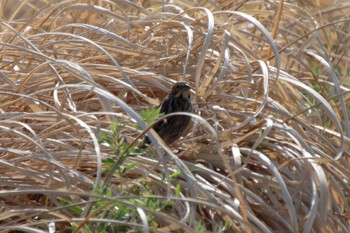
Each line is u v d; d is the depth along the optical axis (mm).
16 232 10203
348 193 11609
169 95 11734
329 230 10906
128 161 10359
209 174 10758
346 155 12227
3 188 10469
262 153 11227
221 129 11672
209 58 12859
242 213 10086
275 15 15102
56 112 10312
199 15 15078
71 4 14930
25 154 10148
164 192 10273
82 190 10219
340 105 13602
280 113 11766
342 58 15906
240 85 12672
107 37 13203
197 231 8914
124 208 8977
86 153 10461
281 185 10438
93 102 12031
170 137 11672
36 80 12188
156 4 16781
